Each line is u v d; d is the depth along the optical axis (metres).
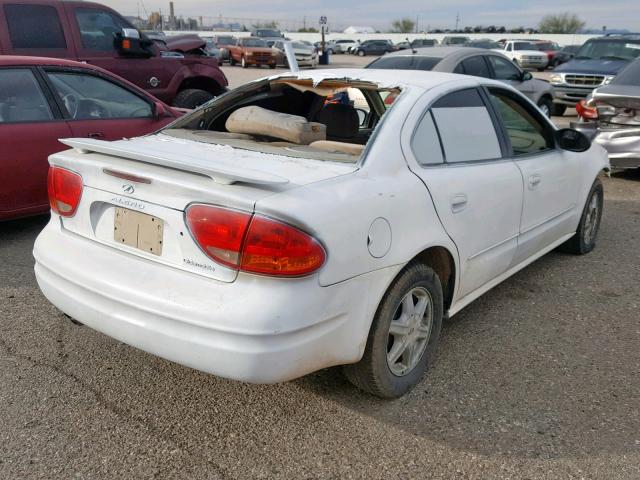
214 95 9.19
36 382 3.09
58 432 2.72
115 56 7.90
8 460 2.53
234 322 2.29
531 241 4.11
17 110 5.11
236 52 31.77
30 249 5.03
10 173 5.00
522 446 2.71
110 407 2.92
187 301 2.39
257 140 3.48
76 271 2.73
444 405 3.00
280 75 3.81
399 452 2.65
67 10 7.50
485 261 3.56
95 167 2.75
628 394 3.13
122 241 2.70
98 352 3.41
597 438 2.77
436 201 3.02
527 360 3.46
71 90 5.47
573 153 4.66
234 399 3.01
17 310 3.88
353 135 3.83
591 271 4.89
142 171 2.58
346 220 2.49
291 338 2.33
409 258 2.79
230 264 2.36
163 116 6.00
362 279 2.57
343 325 2.53
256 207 2.31
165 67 8.35
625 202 7.24
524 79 10.30
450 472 2.54
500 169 3.63
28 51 7.17
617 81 8.09
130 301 2.50
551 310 4.14
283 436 2.74
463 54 8.82
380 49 50.28
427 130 3.18
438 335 3.23
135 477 2.46
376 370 2.81
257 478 2.48
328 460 2.59
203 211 2.41
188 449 2.64
